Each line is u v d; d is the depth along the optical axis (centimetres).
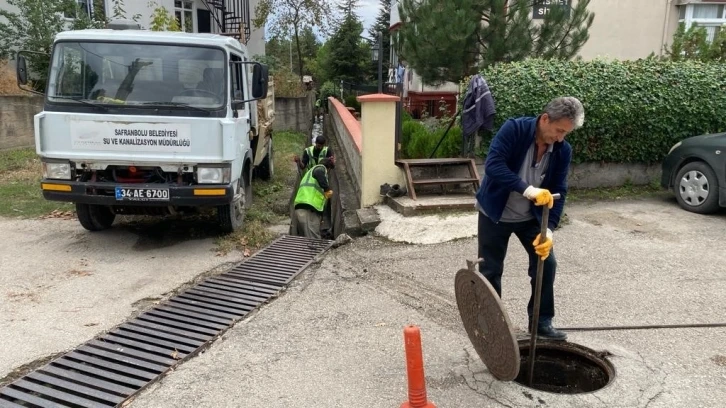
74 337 447
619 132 862
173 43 679
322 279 573
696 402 342
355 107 2262
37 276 581
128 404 353
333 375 382
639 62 884
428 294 526
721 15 1708
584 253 617
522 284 540
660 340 423
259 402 351
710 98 868
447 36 1131
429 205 734
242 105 750
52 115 633
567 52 1209
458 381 368
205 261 638
